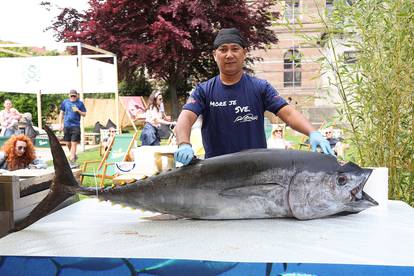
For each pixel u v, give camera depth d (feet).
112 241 5.75
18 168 13.83
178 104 65.10
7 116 31.68
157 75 58.29
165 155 14.05
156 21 52.90
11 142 13.85
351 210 6.67
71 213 7.54
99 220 7.00
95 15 55.52
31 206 7.90
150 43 54.90
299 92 63.05
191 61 57.72
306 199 6.48
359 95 9.78
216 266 4.86
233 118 7.75
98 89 37.65
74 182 6.55
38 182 8.19
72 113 28.30
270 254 5.09
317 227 6.28
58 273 5.08
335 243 5.50
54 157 6.47
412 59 8.98
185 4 51.57
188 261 4.91
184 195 6.60
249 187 6.51
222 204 6.57
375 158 9.64
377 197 7.47
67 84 36.29
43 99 56.80
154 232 6.16
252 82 7.86
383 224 6.43
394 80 8.91
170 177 6.68
